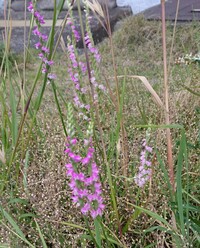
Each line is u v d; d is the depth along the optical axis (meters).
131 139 0.22
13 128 0.19
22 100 0.21
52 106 0.29
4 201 0.18
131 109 0.26
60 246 0.17
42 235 0.16
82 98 0.17
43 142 0.22
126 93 0.28
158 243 0.16
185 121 0.23
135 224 0.17
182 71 0.31
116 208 0.16
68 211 0.17
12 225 0.16
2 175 0.19
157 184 0.18
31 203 0.18
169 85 0.29
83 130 0.21
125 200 0.18
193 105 0.24
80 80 0.17
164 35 0.16
